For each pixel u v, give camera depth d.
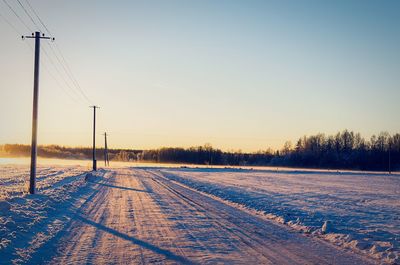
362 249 10.23
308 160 133.38
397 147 119.94
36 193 22.44
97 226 13.16
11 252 8.98
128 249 9.74
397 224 14.88
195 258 8.90
